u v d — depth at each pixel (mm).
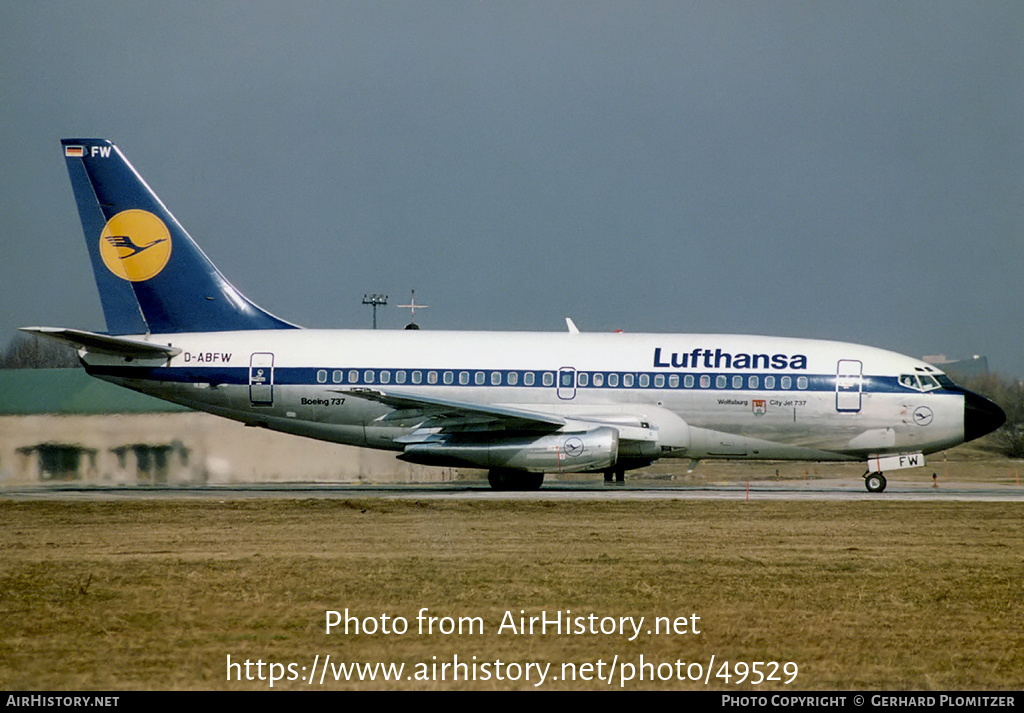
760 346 142375
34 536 100375
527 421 136125
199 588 73250
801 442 141500
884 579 77938
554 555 87125
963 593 73125
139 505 127875
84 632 61594
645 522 109625
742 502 129125
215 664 55375
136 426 188750
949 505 127125
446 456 138375
